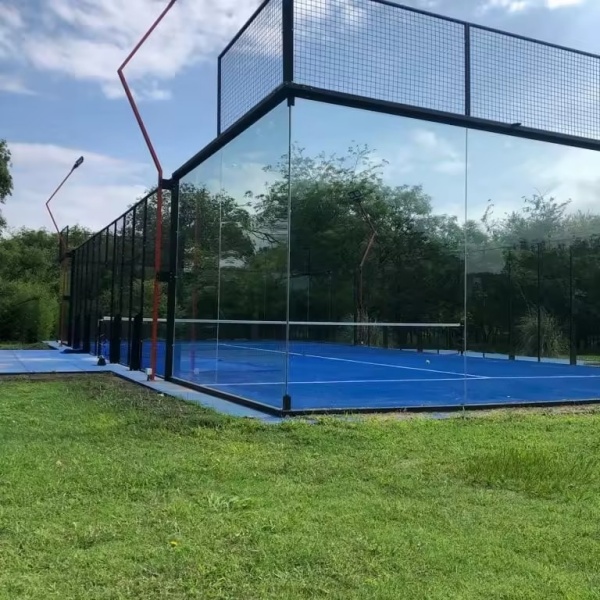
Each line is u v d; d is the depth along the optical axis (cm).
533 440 532
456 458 458
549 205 1269
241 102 795
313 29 679
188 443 494
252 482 387
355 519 319
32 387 878
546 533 306
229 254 828
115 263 1397
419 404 722
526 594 239
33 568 253
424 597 235
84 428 547
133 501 342
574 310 1502
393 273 1212
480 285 1547
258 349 750
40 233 4297
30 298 2297
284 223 701
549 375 1130
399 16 730
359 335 1314
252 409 692
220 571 253
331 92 679
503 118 796
